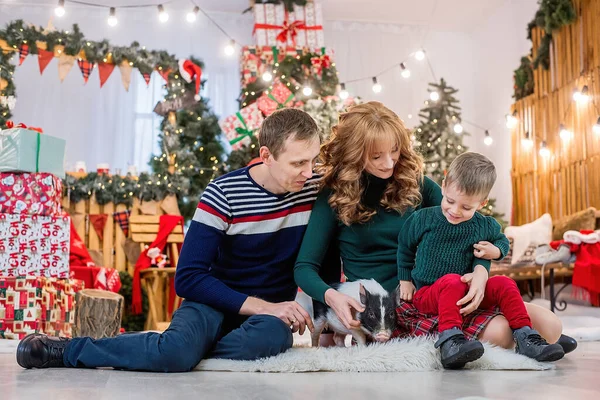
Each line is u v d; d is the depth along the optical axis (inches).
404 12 309.1
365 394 52.1
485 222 79.3
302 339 144.3
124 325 227.6
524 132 265.0
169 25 295.6
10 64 227.8
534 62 253.0
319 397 50.6
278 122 75.6
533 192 258.4
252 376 65.4
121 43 289.7
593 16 221.6
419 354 70.4
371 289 77.9
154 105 283.3
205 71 294.7
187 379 62.9
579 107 229.0
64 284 157.2
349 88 308.8
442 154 255.8
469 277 74.9
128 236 240.4
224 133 269.6
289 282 84.1
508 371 68.9
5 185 150.4
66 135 276.2
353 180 81.9
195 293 76.1
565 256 189.3
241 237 80.4
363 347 74.2
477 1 298.4
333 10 304.3
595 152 219.5
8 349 121.8
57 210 160.1
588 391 53.6
